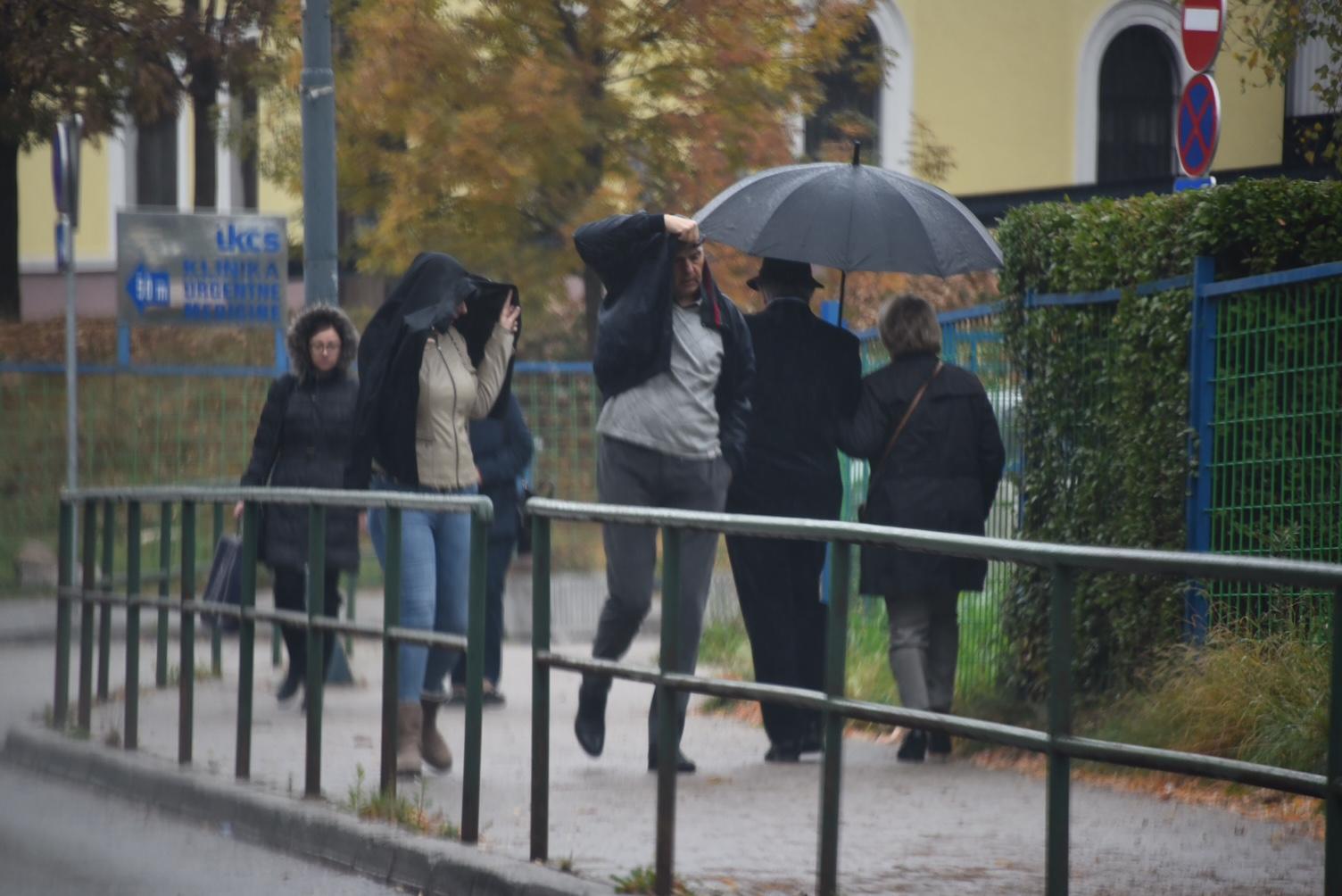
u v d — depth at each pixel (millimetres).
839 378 26531
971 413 26141
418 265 26453
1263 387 24703
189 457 63219
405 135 59188
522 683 32688
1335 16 35406
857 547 16141
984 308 30734
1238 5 39344
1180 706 16500
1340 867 11914
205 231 47281
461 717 25234
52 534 61188
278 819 23188
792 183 26906
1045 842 14312
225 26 81312
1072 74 96312
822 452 26391
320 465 32438
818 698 16672
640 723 18844
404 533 24688
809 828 16812
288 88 65938
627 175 60375
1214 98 29922
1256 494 24766
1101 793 13859
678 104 60406
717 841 17656
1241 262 25312
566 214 61031
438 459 25922
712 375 25312
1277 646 17375
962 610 21203
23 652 43469
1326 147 36750
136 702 28375
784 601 23297
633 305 24969
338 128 59188
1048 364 28375
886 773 15906
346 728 24359
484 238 59906
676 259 25250
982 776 15102
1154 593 15625
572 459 56844
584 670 19359
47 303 108438
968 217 27359
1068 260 27922
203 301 47219
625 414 25078
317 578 24047
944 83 94188
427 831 21641
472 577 21094
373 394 25656
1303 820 12383
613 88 61438
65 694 30688
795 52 61188
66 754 28688
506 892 19156
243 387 63875
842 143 70125
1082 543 27359
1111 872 13680
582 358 70312
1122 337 26469
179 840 23656
